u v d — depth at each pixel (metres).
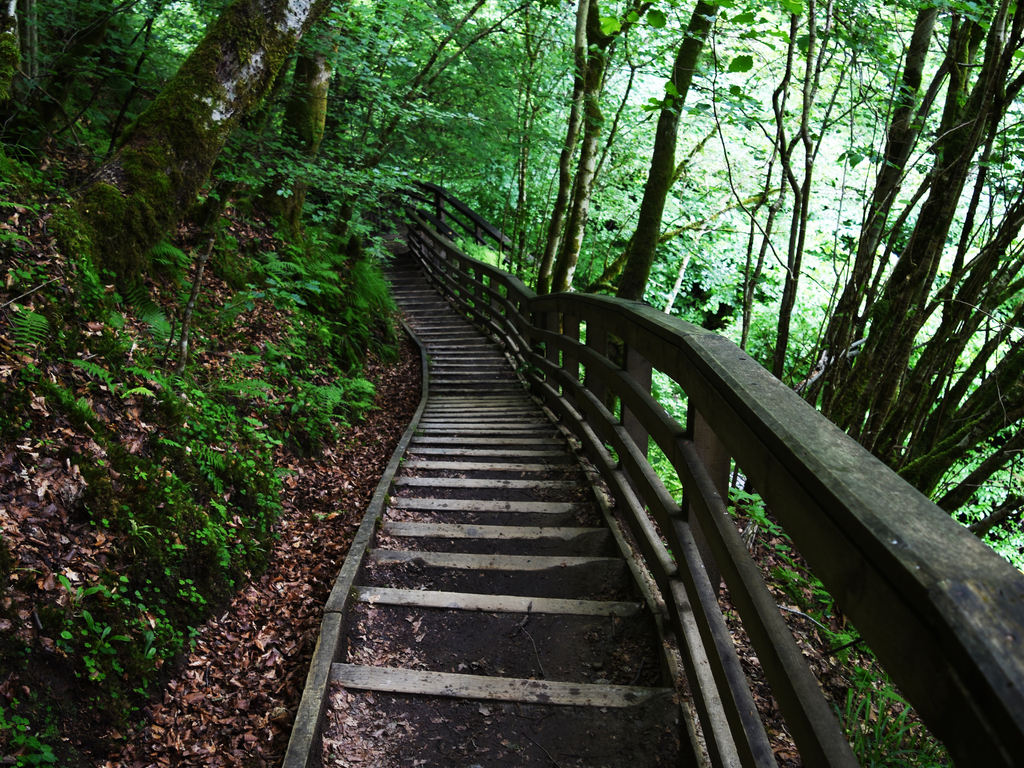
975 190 3.28
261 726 2.32
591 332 4.33
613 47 7.53
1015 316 3.15
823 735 1.19
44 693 1.99
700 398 2.08
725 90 3.65
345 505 4.26
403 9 7.52
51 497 2.47
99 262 3.91
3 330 2.95
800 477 1.22
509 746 2.08
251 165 5.64
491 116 9.74
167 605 2.61
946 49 4.00
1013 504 2.83
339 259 8.20
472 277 11.66
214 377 4.40
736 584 1.70
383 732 2.14
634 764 1.99
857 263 3.75
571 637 2.58
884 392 3.41
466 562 3.13
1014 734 0.60
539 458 4.84
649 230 6.12
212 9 6.17
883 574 0.91
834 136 8.61
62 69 5.19
